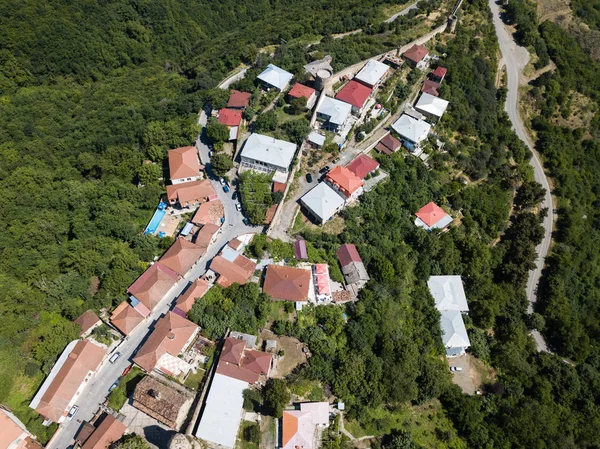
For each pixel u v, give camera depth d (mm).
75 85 195375
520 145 162625
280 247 107438
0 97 170000
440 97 154625
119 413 81875
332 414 86562
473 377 105500
